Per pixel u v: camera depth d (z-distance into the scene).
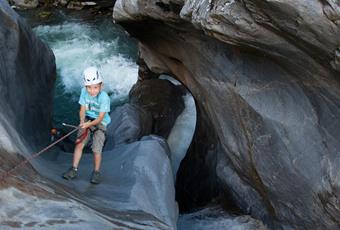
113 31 18.42
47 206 5.20
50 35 18.20
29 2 19.86
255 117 7.47
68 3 19.88
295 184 7.18
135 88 13.27
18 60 8.32
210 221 8.56
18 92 8.05
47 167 6.80
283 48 6.18
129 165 7.30
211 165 9.72
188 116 12.55
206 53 8.43
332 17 5.11
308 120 6.79
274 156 7.37
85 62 16.70
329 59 5.71
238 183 8.68
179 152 11.84
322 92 6.45
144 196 6.64
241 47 6.91
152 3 9.01
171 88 12.84
